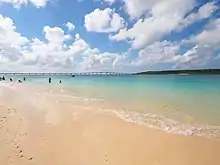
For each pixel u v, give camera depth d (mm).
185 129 10281
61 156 7508
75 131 10094
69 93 25391
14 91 28422
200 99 18094
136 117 12641
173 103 16719
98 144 8594
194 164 6965
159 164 7031
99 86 35406
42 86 38531
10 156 7340
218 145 8305
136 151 7957
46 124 11172
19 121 11523
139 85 35312
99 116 12961
